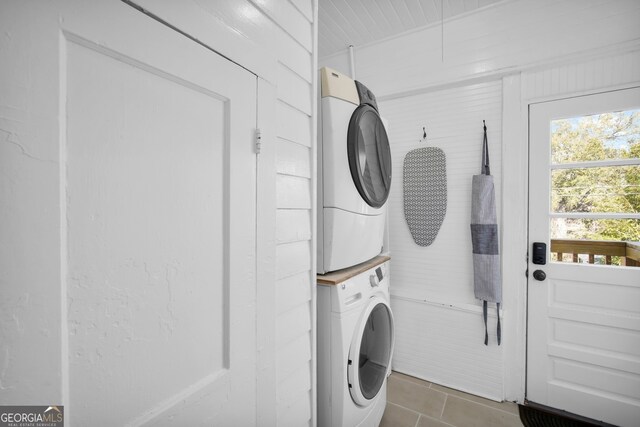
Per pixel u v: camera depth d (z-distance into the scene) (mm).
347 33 2217
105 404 497
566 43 1716
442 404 1876
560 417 1748
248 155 798
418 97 2213
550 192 1832
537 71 1823
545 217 1831
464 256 2051
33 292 407
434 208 2146
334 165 1279
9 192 383
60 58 432
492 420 1725
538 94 1820
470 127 2031
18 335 395
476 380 1978
